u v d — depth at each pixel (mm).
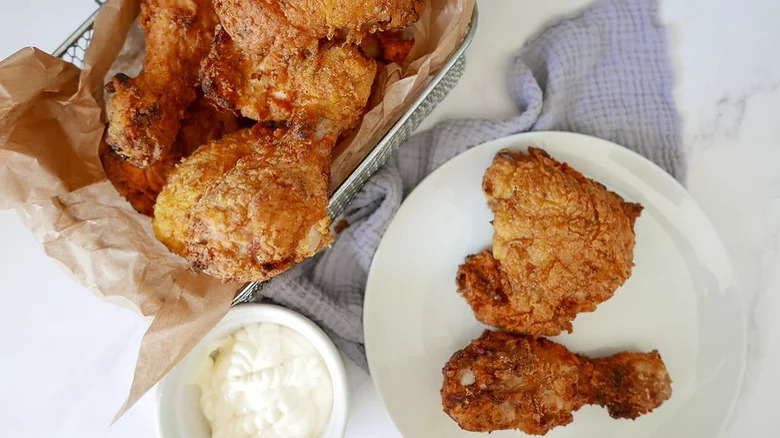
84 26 339
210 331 336
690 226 382
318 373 358
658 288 384
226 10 309
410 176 395
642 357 373
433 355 376
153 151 324
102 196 324
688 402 382
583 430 379
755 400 401
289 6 302
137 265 317
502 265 358
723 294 381
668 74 399
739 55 399
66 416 389
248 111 325
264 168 289
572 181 356
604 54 399
